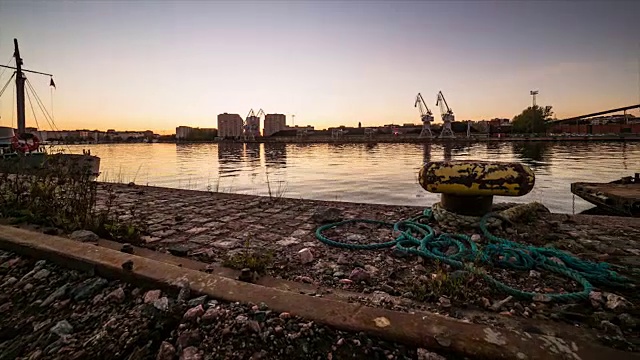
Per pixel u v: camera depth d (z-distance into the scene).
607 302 1.84
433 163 3.42
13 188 4.21
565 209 9.38
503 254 2.56
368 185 15.07
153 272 2.12
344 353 1.44
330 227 3.62
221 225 3.78
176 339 1.60
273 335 1.53
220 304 1.80
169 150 76.38
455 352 1.37
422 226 3.44
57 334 1.73
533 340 1.39
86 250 2.48
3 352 1.69
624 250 2.70
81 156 11.11
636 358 1.29
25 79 18.66
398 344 1.46
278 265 2.54
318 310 1.68
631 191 8.16
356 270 2.30
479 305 1.87
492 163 3.21
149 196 5.87
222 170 24.41
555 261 2.41
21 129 18.30
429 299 1.94
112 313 1.88
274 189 13.78
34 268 2.43
